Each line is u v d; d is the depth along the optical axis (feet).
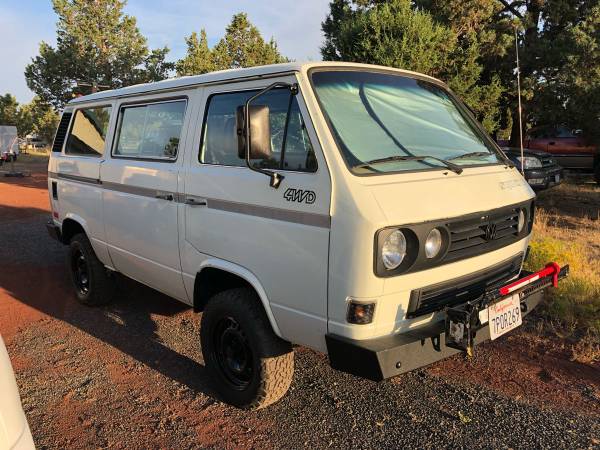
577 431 11.05
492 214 10.65
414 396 12.53
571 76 36.73
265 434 11.18
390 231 8.80
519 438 10.85
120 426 11.51
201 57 76.33
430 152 11.21
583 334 15.71
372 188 9.13
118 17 114.52
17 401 6.57
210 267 12.05
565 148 50.01
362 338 9.20
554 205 38.45
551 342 15.23
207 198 11.84
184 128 12.91
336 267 9.14
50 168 20.10
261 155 9.82
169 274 13.67
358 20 32.55
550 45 38.01
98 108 17.40
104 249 16.75
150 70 114.93
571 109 38.47
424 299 9.80
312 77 10.36
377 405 12.18
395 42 30.32
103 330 16.67
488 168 11.93
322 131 9.68
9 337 16.15
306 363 14.24
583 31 37.01
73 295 20.11
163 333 16.44
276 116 10.62
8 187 54.54
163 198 13.29
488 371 13.65
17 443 6.24
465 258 10.21
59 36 113.39
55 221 20.24
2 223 34.58
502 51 38.09
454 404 12.16
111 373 13.87
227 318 11.84
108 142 16.31
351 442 10.84
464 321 9.31
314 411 11.98
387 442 10.82
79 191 17.72
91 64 109.91
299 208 9.74
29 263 24.72
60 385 13.25
